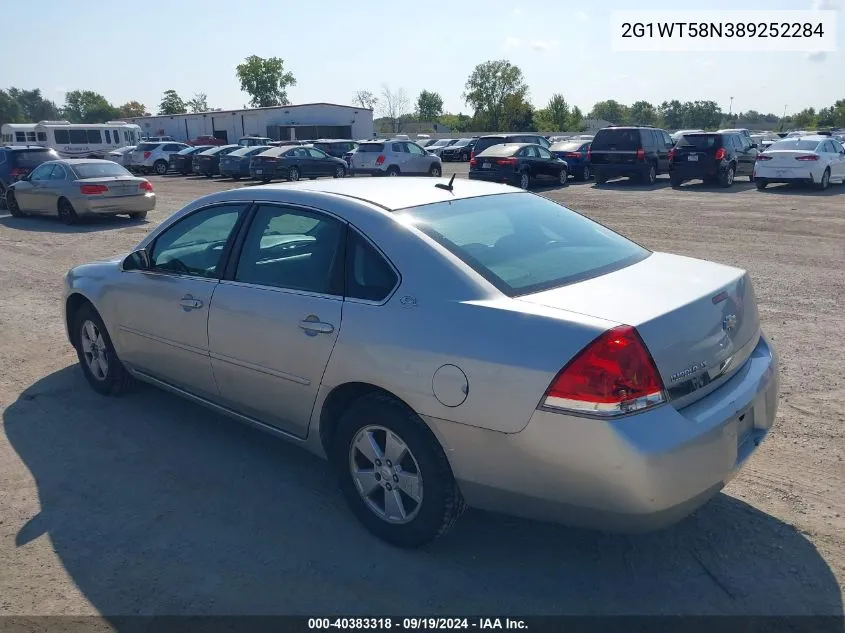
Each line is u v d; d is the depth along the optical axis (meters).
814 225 13.41
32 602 3.21
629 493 2.82
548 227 4.04
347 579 3.34
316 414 3.78
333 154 37.16
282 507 3.97
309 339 3.68
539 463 2.96
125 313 4.98
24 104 149.88
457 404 3.11
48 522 3.86
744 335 3.50
